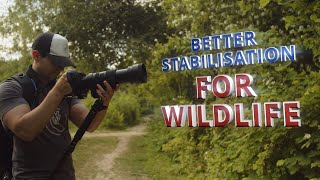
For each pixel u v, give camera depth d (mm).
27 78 2330
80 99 2574
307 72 4789
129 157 11805
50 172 2328
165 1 9438
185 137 8000
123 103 21359
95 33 19172
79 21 19141
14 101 2225
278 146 4629
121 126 20516
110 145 14508
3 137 2361
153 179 8617
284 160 4395
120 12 18812
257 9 5734
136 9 18734
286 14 5250
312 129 4363
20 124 2123
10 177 2396
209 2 7211
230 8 6527
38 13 20828
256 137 4750
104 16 18938
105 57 19312
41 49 2305
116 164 10828
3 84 2277
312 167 4320
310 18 4184
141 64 2262
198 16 7617
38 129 2119
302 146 4203
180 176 8266
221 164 6039
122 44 19047
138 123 21281
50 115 2133
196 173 7449
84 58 19484
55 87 2158
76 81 2197
